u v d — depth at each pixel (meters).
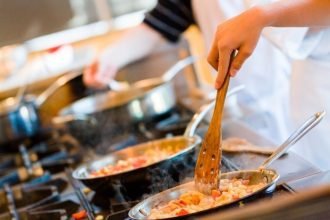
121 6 3.81
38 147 2.57
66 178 2.10
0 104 2.90
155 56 2.86
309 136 2.11
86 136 2.52
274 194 1.54
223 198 1.52
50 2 3.67
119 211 1.69
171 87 2.56
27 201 2.01
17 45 3.65
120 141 2.36
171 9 2.73
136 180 1.79
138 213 1.56
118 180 1.78
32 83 3.14
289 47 2.03
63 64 3.40
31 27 3.67
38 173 2.26
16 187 2.16
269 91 2.48
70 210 1.83
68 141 2.53
